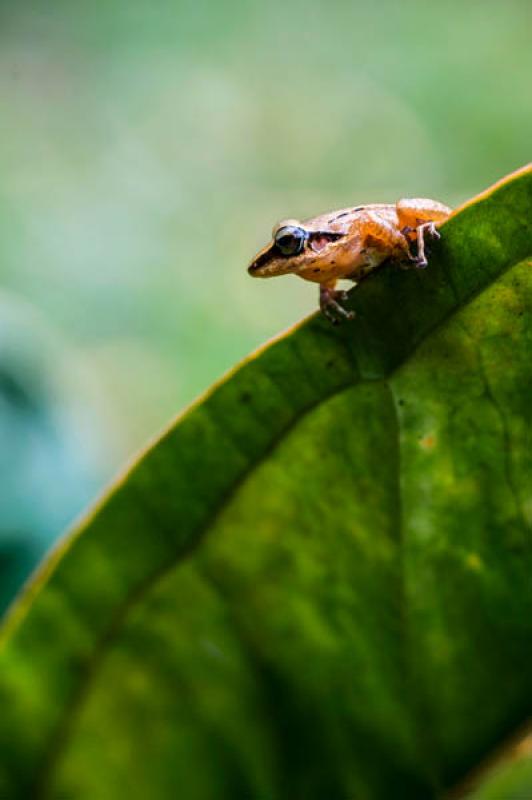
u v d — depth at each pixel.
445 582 0.20
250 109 0.66
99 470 0.27
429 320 0.20
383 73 0.67
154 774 0.19
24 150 0.63
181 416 0.19
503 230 0.20
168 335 0.54
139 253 0.58
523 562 0.20
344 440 0.20
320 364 0.20
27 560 0.25
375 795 0.20
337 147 0.64
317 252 0.24
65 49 0.70
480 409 0.20
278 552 0.20
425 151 0.63
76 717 0.19
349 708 0.20
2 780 0.19
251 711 0.20
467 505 0.20
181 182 0.63
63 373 0.28
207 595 0.19
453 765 0.20
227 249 0.60
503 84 0.64
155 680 0.19
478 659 0.20
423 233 0.20
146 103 0.68
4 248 0.56
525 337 0.20
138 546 0.19
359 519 0.20
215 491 0.19
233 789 0.19
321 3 0.72
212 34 0.72
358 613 0.20
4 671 0.19
